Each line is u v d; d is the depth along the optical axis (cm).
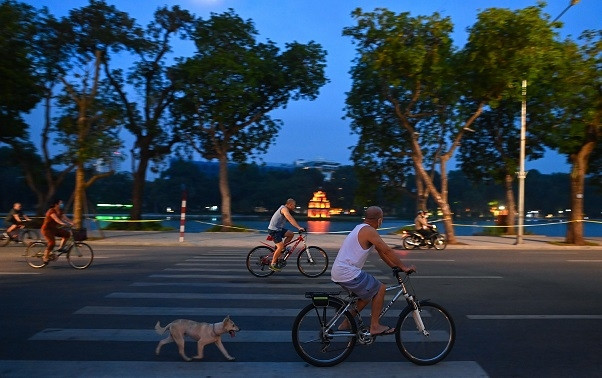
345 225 3944
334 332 652
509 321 895
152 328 818
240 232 3067
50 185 3136
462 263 1706
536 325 870
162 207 5575
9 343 736
